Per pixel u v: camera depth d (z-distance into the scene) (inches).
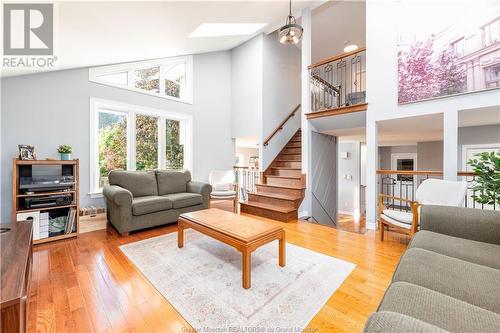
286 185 177.0
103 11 87.7
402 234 122.5
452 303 33.4
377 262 87.9
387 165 309.9
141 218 121.5
